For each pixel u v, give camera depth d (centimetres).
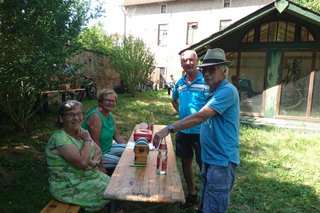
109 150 399
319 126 875
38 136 654
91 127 365
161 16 2459
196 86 363
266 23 896
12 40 513
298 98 902
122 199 225
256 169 530
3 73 528
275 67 907
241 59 941
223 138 242
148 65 1633
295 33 871
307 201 407
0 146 566
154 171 278
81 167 285
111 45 1891
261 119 926
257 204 396
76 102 296
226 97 236
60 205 275
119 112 1050
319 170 531
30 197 372
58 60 509
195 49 891
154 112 1106
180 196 228
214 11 2261
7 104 630
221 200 242
